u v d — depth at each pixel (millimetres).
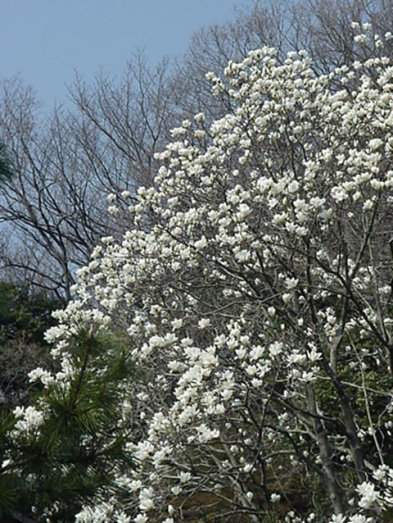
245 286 8266
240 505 7340
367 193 7473
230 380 6109
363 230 7344
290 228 6605
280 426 7906
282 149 8758
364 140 8547
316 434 7641
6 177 4316
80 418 3672
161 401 7363
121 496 6512
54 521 3844
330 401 9383
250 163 9242
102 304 8297
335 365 7637
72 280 19844
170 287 8172
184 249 8227
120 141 21641
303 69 8852
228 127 8703
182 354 7582
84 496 3758
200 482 6957
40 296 14617
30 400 3928
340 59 18953
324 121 8500
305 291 8031
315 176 7406
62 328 7164
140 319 8266
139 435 7281
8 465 3654
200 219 8148
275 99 8609
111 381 3830
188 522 9227
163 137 21359
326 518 8078
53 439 3658
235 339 6855
